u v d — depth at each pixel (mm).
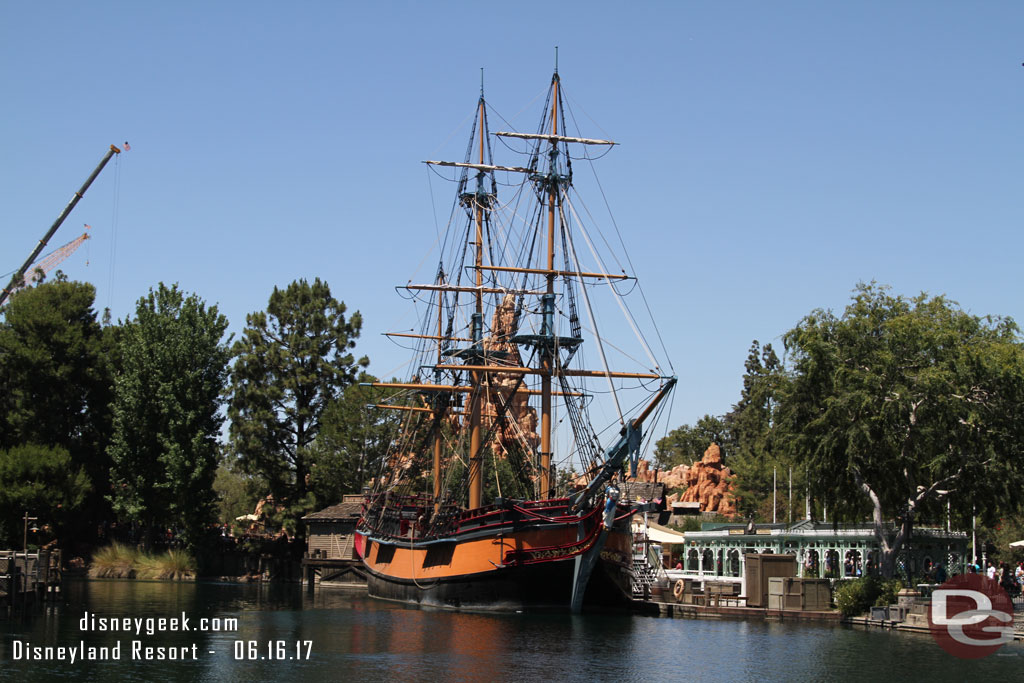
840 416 61719
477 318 87438
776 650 48281
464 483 87438
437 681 39938
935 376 58844
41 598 67062
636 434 64500
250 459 120812
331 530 111062
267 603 78438
